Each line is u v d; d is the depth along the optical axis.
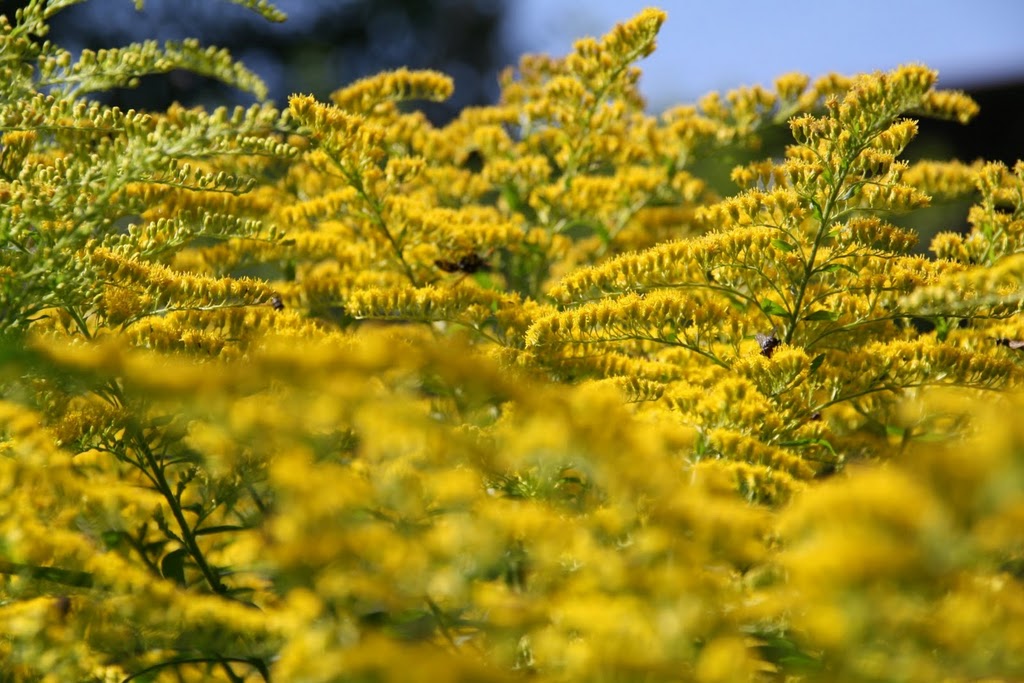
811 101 2.03
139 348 1.70
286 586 1.64
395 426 1.56
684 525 1.57
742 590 1.59
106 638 1.64
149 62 1.77
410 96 2.02
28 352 1.54
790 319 1.77
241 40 7.81
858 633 1.20
